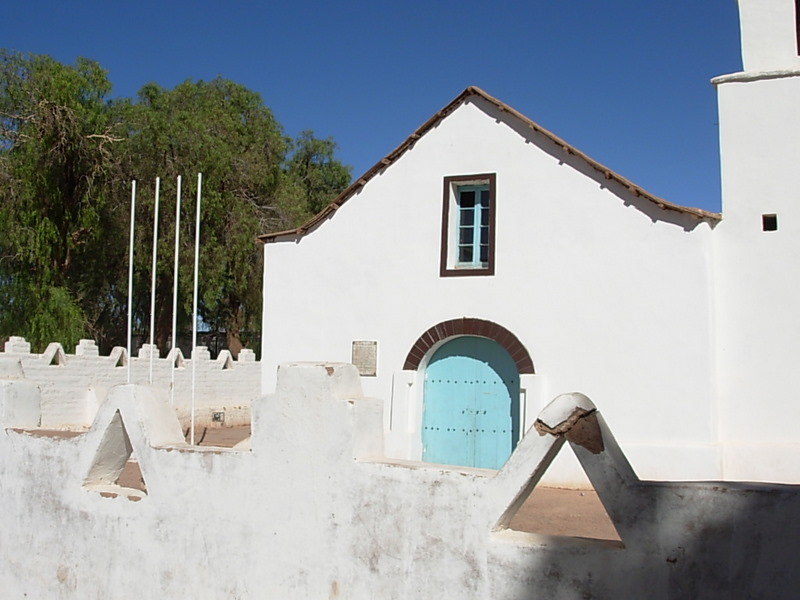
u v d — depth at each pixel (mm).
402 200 13695
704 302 11484
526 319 12555
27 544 7777
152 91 35250
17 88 25688
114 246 29594
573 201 12461
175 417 7602
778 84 11969
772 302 11578
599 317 12102
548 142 12742
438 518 5648
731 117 12164
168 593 6836
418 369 13273
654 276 11820
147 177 28469
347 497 6078
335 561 6078
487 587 5387
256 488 6523
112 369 19859
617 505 4980
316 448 6273
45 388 17953
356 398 6332
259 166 33625
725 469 11250
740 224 11898
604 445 5098
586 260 12281
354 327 13742
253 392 25234
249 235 30781
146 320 35875
